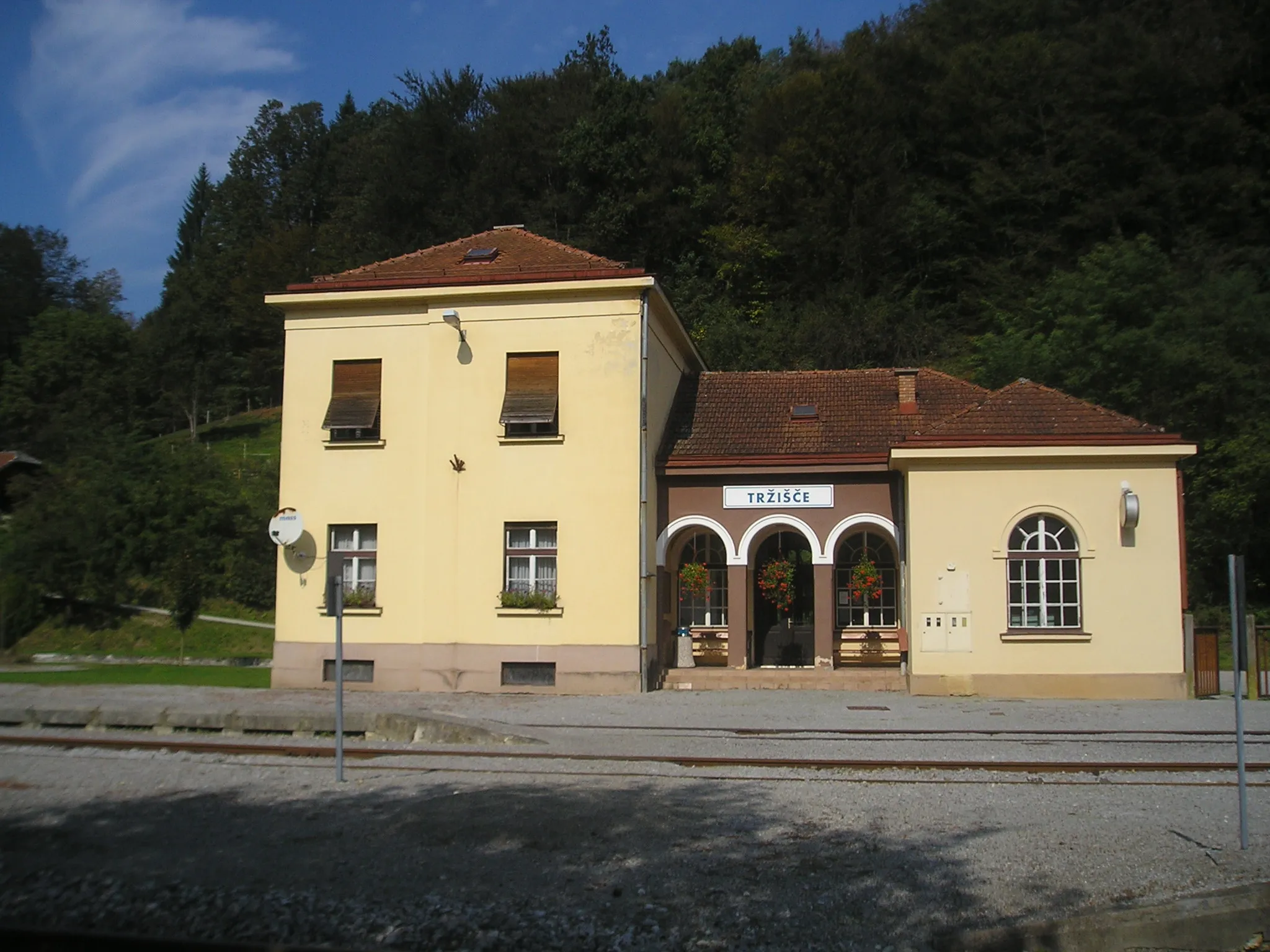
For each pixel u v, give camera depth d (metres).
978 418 22.23
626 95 53.22
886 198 48.66
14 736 14.96
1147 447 21.05
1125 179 46.41
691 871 8.39
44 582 38.59
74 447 47.38
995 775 12.08
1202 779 11.87
